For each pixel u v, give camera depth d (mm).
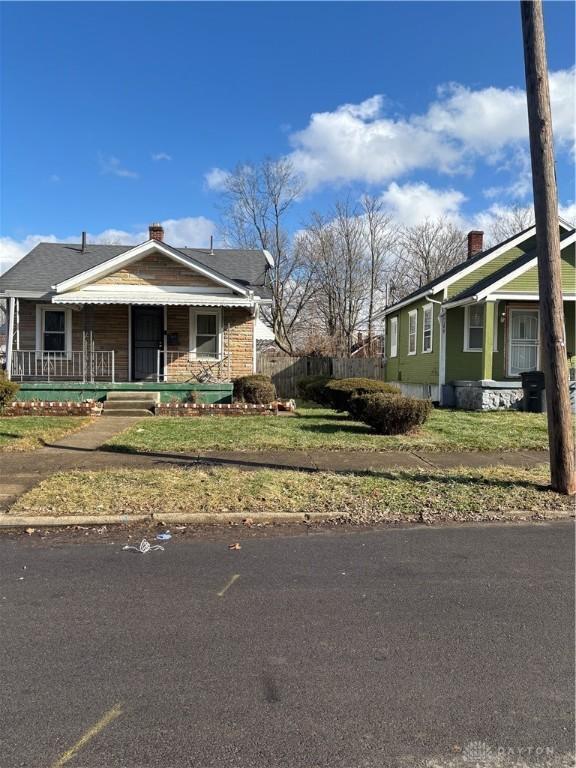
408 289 36438
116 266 15766
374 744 2459
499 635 3443
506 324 16594
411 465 8156
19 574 4402
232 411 13656
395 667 3074
